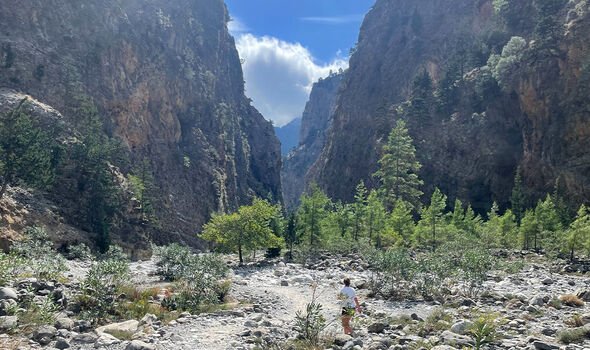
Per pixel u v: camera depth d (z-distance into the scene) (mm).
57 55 98750
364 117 163250
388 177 84062
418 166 86062
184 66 149250
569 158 79812
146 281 29141
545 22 94125
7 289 15602
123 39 120562
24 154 55188
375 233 61312
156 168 116375
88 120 85375
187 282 22891
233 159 162875
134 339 13234
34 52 93438
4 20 94938
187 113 144875
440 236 58125
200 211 124812
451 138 106188
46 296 15852
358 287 27312
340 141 166500
